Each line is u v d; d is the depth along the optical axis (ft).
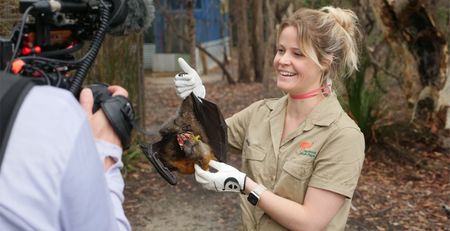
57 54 4.38
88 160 3.86
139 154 21.68
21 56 4.22
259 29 49.55
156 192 19.08
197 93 6.90
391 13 22.02
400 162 22.26
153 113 34.88
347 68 6.93
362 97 22.97
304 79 6.69
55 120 3.77
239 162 21.85
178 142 6.71
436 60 22.66
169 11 50.01
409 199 18.79
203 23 61.52
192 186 19.72
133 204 18.06
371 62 24.82
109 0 4.58
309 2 24.29
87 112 4.41
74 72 4.79
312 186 6.57
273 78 48.67
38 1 4.16
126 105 4.64
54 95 3.86
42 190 3.67
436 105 23.21
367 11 23.80
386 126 24.03
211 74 58.23
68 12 4.39
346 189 6.50
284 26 6.75
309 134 6.72
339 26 6.64
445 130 23.15
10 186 3.66
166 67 58.65
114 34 4.89
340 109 6.88
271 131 7.07
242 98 40.04
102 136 4.53
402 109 27.55
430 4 21.39
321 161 6.59
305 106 6.83
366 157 22.66
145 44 60.13
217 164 6.68
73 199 3.76
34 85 3.88
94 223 3.90
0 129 3.72
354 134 6.61
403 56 23.45
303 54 6.56
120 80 21.39
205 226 16.44
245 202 7.27
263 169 7.02
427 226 16.72
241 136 7.69
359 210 17.85
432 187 19.88
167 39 58.44
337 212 6.80
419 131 24.40
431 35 22.02
